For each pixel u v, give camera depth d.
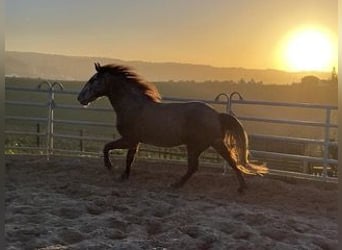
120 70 7.16
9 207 5.15
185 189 6.84
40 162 8.37
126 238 4.32
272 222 5.03
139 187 6.88
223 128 6.64
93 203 5.50
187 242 4.16
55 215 5.01
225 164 7.93
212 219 4.98
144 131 6.95
